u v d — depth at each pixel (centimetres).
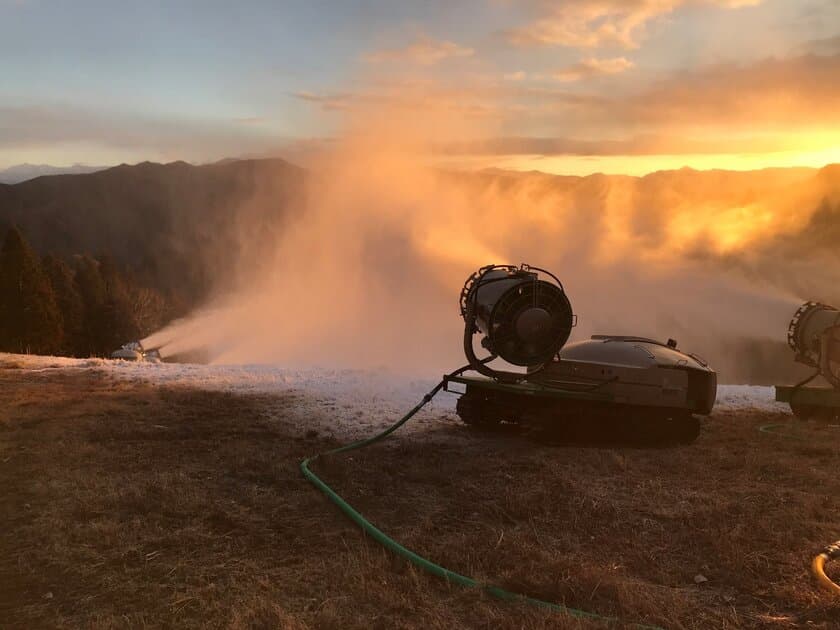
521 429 1128
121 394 1409
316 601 490
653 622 464
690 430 1105
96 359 2141
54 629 451
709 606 495
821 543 608
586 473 868
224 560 565
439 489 788
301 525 657
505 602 491
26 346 4994
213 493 747
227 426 1117
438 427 1166
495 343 1067
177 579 526
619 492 779
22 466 852
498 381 1095
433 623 455
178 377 1692
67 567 545
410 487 795
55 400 1314
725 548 587
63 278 6153
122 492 724
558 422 1036
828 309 1411
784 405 1562
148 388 1510
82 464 864
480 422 1148
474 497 749
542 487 780
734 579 537
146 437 1027
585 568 530
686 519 673
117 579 525
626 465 904
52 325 5138
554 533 641
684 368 1074
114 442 993
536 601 488
